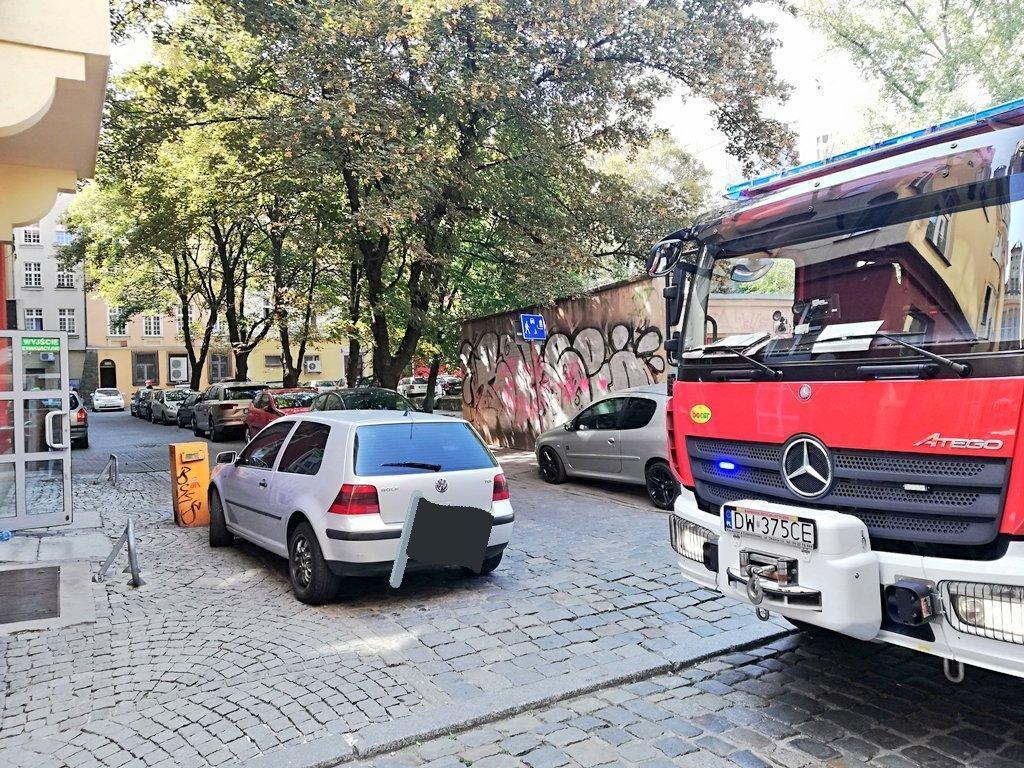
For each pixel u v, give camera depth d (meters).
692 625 5.33
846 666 4.63
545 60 13.52
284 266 23.95
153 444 20.75
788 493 3.78
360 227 12.80
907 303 3.46
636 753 3.57
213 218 21.00
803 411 3.71
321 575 5.67
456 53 12.75
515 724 3.92
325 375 55.12
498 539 6.22
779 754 3.52
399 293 16.92
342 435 5.90
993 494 3.00
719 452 4.26
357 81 12.02
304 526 5.88
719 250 4.60
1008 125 3.28
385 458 5.79
